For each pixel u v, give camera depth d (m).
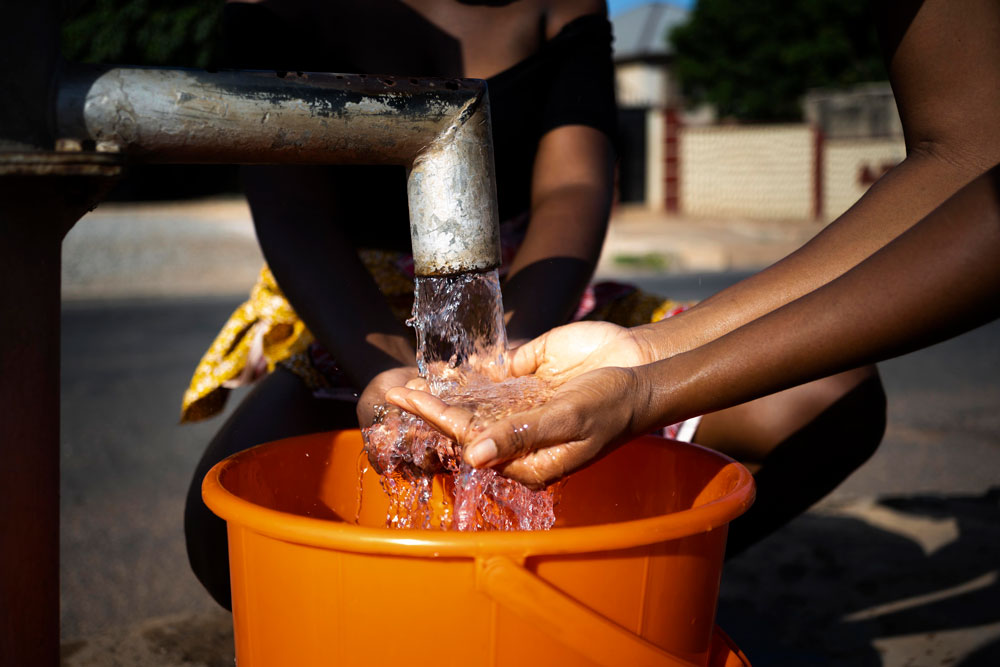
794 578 1.99
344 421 1.50
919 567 2.03
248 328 1.64
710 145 14.83
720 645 1.09
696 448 1.14
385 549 0.82
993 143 0.98
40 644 0.87
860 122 13.56
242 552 0.94
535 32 1.56
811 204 14.01
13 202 0.79
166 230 10.98
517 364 1.09
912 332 0.82
